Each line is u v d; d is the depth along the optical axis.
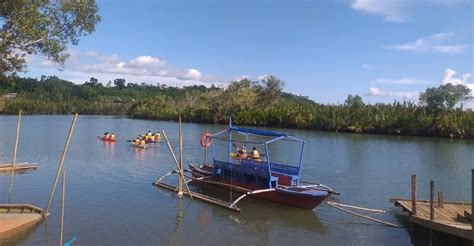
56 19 18.69
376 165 43.00
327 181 33.75
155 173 34.75
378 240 19.25
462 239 17.06
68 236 18.53
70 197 25.42
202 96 139.25
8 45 17.94
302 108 105.12
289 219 22.20
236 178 27.11
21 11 17.31
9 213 19.59
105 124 106.94
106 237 18.66
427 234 19.22
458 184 34.00
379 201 27.19
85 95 195.75
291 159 46.34
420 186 32.81
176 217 21.97
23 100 154.25
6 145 53.62
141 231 19.67
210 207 24.00
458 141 74.31
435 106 89.56
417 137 82.81
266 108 113.62
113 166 38.12
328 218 22.48
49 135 69.56
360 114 92.38
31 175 32.38
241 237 19.39
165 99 152.62
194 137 71.69
